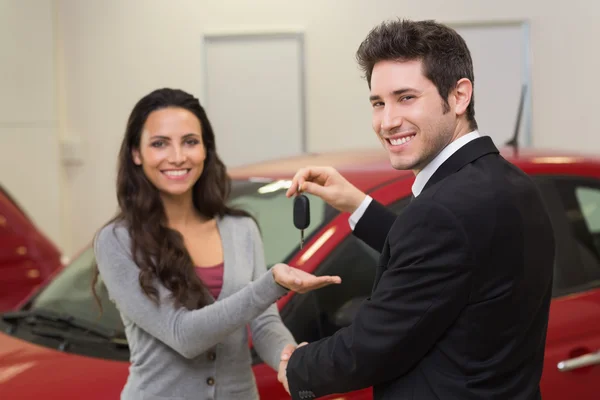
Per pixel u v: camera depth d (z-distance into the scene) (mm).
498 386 1393
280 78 5746
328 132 5738
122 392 1893
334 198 1933
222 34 5754
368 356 1393
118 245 1843
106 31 5887
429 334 1358
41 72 5863
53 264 3957
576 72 5555
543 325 1493
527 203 1422
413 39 1423
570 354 2309
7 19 5824
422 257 1341
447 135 1452
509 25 5551
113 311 2398
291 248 2221
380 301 1383
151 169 1885
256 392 1938
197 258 1932
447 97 1437
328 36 5676
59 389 2004
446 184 1394
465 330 1355
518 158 2680
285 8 5699
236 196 2559
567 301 2410
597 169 2740
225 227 2008
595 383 2346
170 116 1899
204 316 1720
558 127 5598
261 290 1696
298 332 2074
